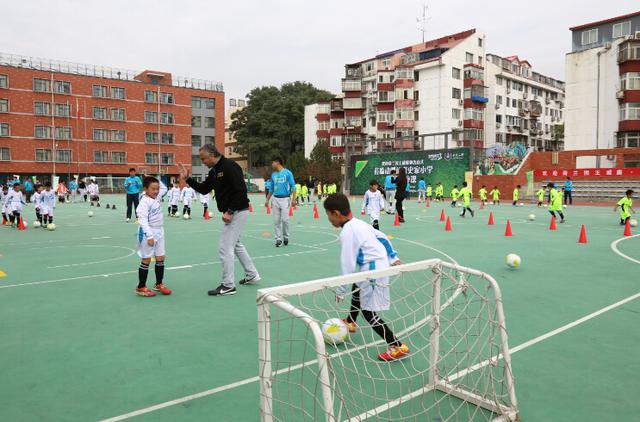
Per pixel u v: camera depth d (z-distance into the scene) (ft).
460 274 12.51
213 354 13.65
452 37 183.52
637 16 117.39
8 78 170.50
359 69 199.11
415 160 129.08
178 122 207.82
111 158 191.31
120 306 18.72
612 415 10.12
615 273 25.17
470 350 12.26
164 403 10.65
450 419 9.88
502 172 116.67
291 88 231.50
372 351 13.42
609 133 119.85
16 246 36.11
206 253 32.19
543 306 18.63
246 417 9.98
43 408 10.41
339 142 195.93
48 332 15.55
